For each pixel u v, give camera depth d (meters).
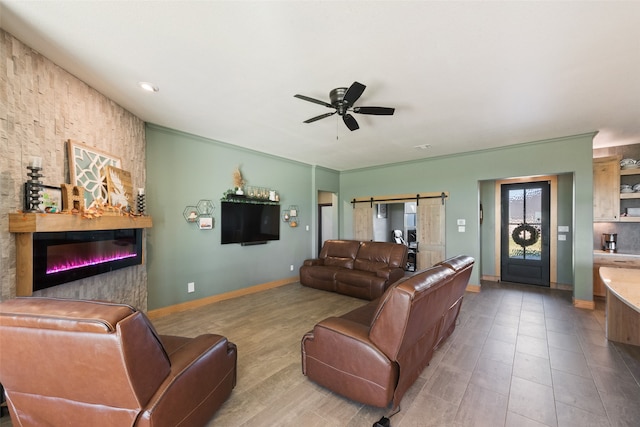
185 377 1.47
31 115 1.95
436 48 2.02
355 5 1.61
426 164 5.70
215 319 3.61
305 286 5.42
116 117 2.96
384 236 8.16
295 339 3.01
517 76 2.41
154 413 1.26
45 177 2.06
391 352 1.74
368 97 2.84
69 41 1.91
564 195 5.10
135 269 3.24
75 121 2.38
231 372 1.99
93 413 1.27
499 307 4.08
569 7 1.62
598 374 2.31
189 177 4.07
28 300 1.25
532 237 5.41
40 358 1.17
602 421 1.79
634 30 1.80
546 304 4.21
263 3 1.59
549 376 2.29
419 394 2.07
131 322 1.15
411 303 1.65
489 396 2.04
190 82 2.52
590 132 3.96
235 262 4.70
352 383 1.90
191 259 4.09
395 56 2.12
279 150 5.05
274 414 1.86
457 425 1.76
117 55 2.09
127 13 1.66
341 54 2.10
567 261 5.07
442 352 2.71
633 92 2.69
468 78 2.45
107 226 2.48
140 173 3.41
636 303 1.76
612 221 4.42
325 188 6.68
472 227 5.11
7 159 1.78
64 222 2.00
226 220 4.53
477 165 5.06
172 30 1.82
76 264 2.29
